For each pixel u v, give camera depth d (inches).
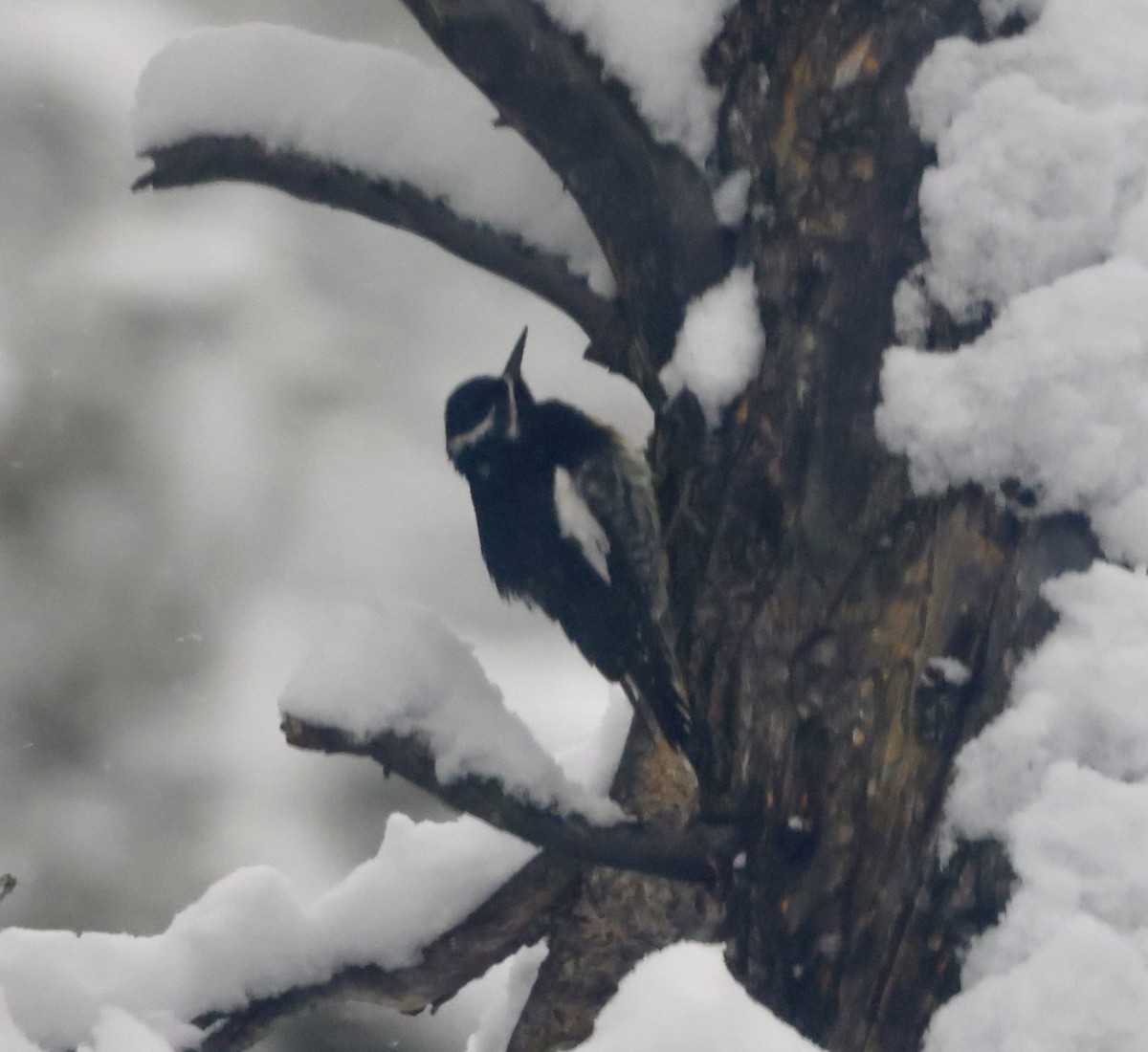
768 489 235.8
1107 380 194.5
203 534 802.2
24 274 839.1
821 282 227.9
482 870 326.6
